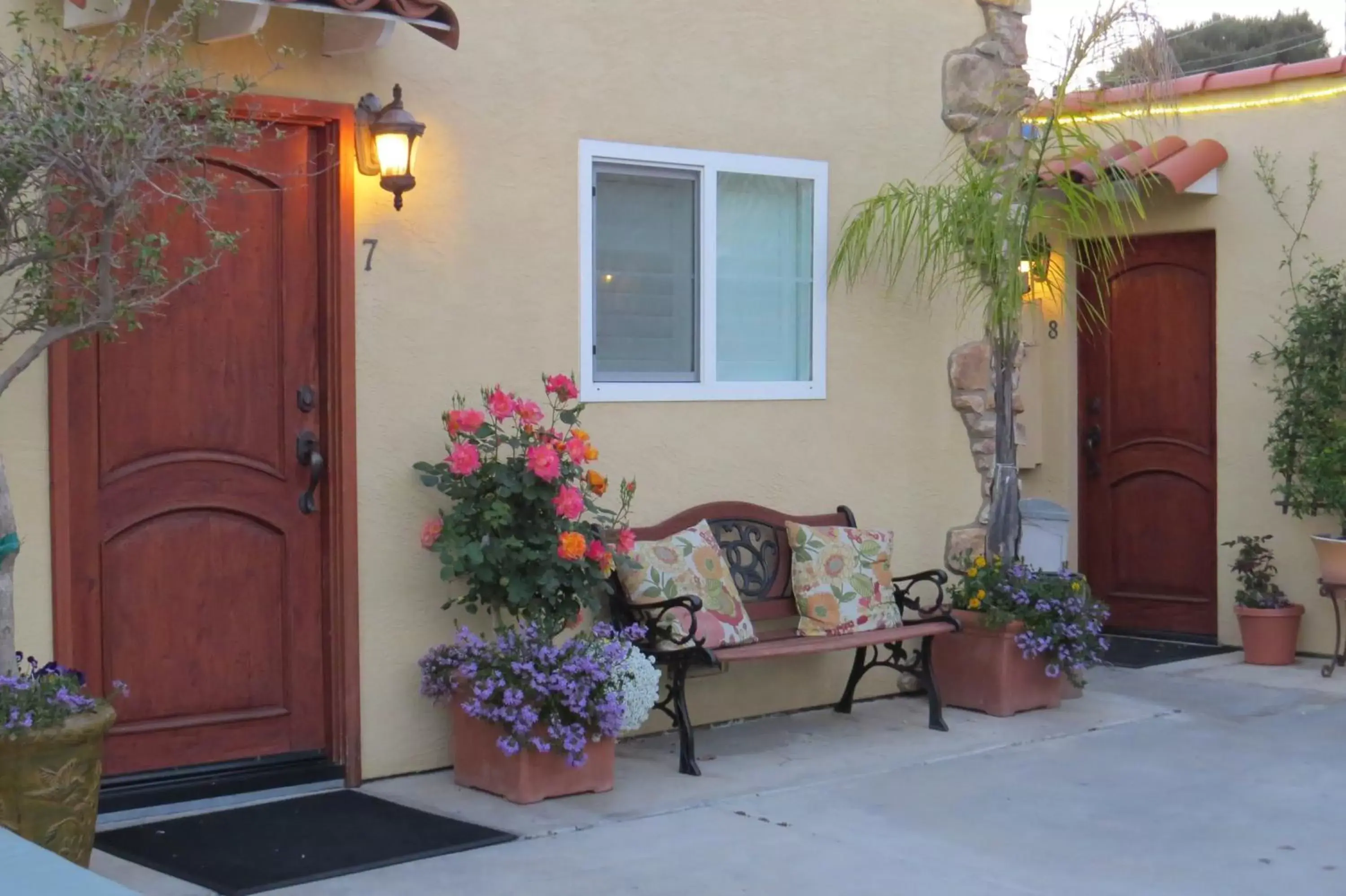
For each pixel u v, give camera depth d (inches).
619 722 190.4
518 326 214.5
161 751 187.8
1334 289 295.0
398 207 197.5
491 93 211.6
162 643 187.8
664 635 209.5
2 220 146.4
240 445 193.5
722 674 238.1
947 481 268.5
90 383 181.3
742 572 234.5
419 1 183.9
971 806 192.9
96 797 150.6
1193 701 261.1
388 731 201.3
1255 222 309.9
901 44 262.2
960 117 269.0
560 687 184.2
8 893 89.0
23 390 173.2
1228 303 314.8
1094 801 195.6
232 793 188.7
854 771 210.1
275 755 196.9
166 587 188.1
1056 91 245.1
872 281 258.7
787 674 246.2
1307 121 301.4
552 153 218.1
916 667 240.5
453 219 207.8
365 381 199.3
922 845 175.9
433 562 205.2
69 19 172.1
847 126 255.0
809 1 249.8
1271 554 305.3
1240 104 310.3
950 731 235.3
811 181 251.6
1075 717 245.9
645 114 229.0
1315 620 303.6
